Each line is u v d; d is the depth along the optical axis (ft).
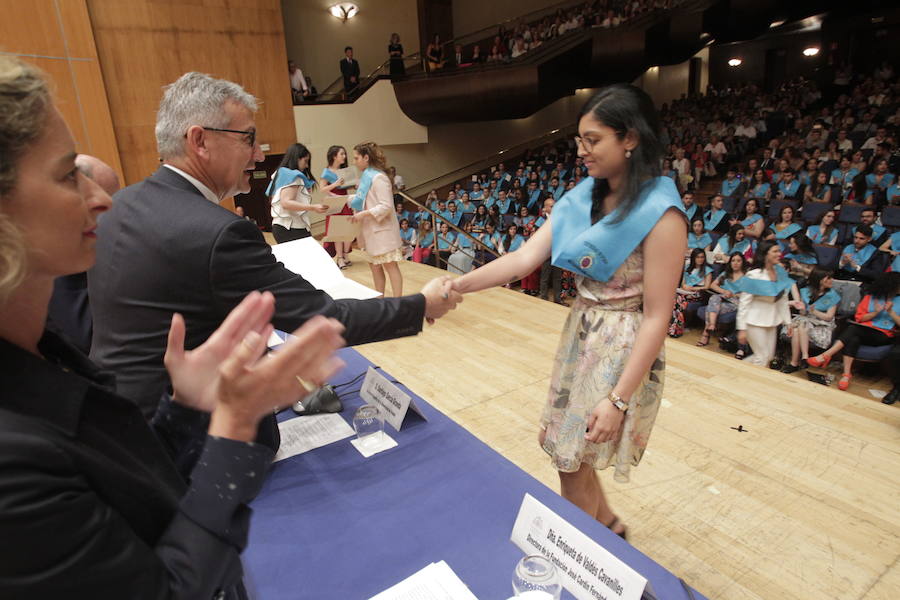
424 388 9.32
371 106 35.14
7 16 18.28
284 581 3.39
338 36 39.37
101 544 1.32
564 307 13.24
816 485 6.67
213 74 26.25
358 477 4.43
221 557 1.56
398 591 3.27
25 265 1.33
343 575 3.42
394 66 36.14
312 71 38.91
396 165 39.58
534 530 3.52
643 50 35.12
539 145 47.73
